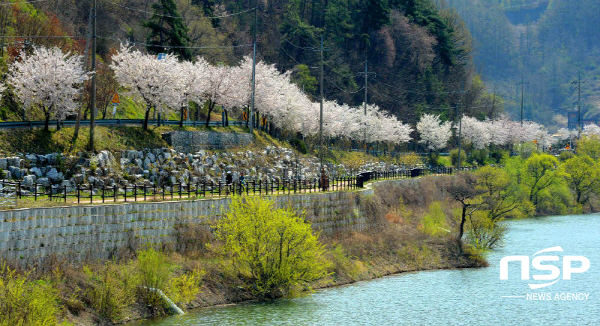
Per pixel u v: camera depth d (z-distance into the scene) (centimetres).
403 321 3931
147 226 4100
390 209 7081
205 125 7050
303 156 8106
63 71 5150
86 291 3447
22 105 5612
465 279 5216
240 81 7644
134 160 5325
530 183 9969
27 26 6650
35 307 2955
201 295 4000
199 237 4403
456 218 6875
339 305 4228
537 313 4272
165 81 6066
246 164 6488
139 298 3678
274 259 4259
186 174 5591
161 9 8094
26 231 3388
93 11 5394
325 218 5569
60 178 4675
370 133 10988
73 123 5397
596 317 4194
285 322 3738
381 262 5450
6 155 4572
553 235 7475
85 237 3706
